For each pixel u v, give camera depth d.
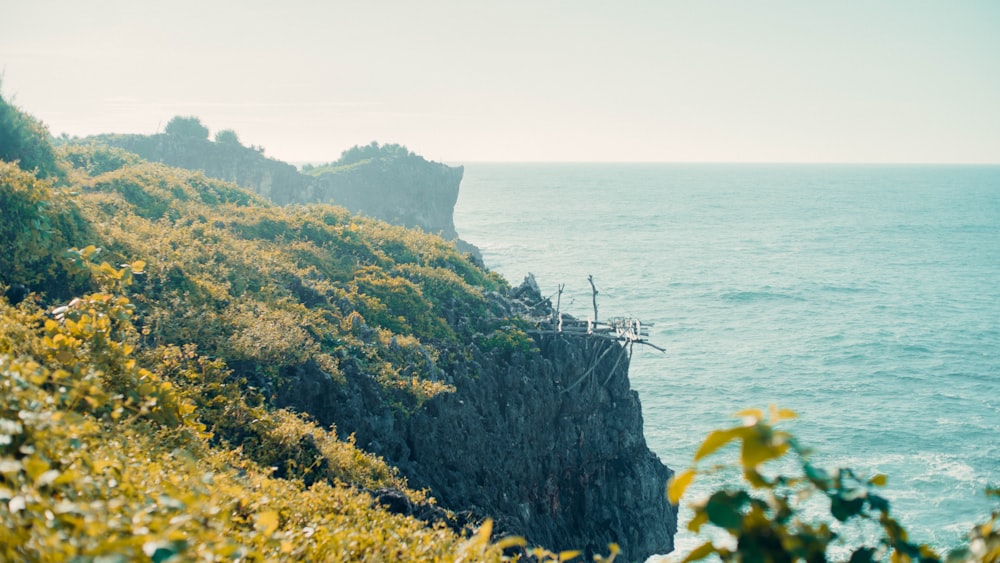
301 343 37.28
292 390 34.06
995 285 165.75
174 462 15.68
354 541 12.51
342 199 160.75
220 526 9.23
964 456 73.81
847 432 80.06
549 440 49.81
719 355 109.75
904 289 160.75
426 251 66.38
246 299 41.94
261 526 8.61
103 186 61.12
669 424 82.88
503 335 51.47
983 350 112.56
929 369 103.12
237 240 55.62
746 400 90.44
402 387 40.06
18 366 9.88
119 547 4.62
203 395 28.55
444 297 56.41
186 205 63.53
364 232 67.62
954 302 147.25
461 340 51.59
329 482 25.72
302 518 14.92
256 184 143.12
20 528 5.40
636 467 54.91
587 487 52.38
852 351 111.62
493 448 44.66
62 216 35.84
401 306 51.75
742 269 186.00
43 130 62.66
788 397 91.31
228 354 33.75
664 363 105.62
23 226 32.72
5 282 31.06
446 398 41.84
